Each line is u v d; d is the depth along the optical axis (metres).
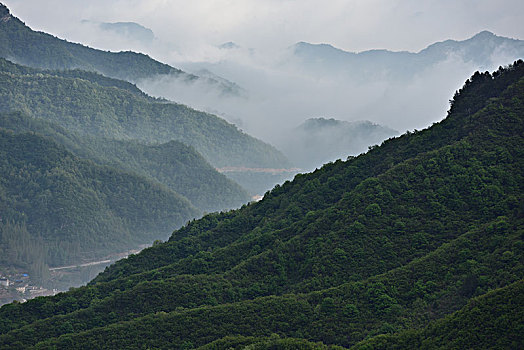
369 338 73.31
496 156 104.69
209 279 100.19
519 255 79.81
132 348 81.75
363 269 92.94
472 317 66.25
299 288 93.19
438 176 106.00
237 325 83.56
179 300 94.69
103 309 95.06
